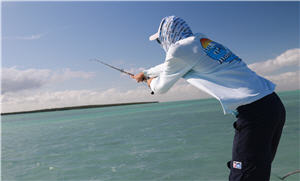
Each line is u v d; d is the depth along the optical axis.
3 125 19.80
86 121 15.98
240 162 1.25
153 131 7.55
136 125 10.09
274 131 1.28
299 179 2.65
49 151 5.56
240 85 1.30
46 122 19.20
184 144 5.04
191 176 3.09
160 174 3.26
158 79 1.53
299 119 7.22
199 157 3.92
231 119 9.05
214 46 1.39
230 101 1.26
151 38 1.65
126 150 4.96
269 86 1.36
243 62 1.42
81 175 3.50
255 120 1.24
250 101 1.24
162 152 4.50
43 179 3.43
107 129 9.38
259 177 1.20
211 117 10.60
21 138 8.76
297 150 3.79
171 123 9.61
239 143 1.27
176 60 1.34
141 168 3.61
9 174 3.77
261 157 1.21
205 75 1.37
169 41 1.50
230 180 1.30
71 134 8.66
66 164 4.19
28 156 5.15
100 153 4.87
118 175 3.37
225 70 1.33
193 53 1.32
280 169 3.03
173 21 1.47
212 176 3.04
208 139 5.35
